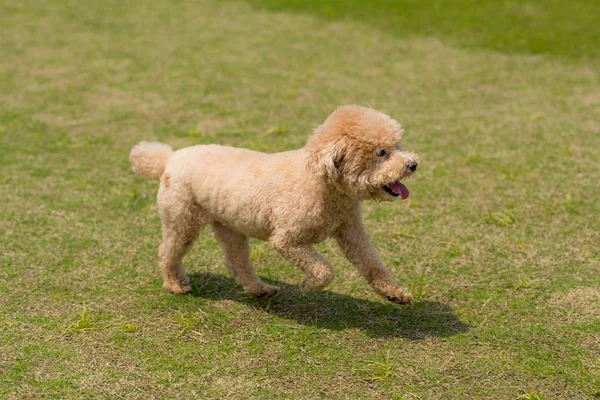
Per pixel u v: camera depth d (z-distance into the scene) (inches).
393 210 263.9
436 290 208.8
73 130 354.6
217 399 159.0
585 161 302.8
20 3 650.8
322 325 192.4
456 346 179.0
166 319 196.2
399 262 226.2
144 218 261.0
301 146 324.5
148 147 209.3
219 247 241.6
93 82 434.6
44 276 218.7
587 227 244.2
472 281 213.3
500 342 180.1
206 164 195.3
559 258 224.4
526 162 304.0
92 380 166.1
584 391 159.2
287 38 530.9
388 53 488.1
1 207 267.3
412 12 591.2
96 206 270.2
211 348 180.9
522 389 160.6
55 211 265.3
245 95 407.5
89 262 228.5
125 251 236.5
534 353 174.6
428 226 250.5
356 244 190.2
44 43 523.2
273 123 360.5
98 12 619.8
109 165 311.4
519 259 225.1
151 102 397.4
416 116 367.6
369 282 190.7
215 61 476.1
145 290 213.3
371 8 608.4
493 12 581.3
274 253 237.9
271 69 457.1
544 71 441.4
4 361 173.2
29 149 329.1
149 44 520.1
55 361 173.8
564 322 188.2
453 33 531.5
